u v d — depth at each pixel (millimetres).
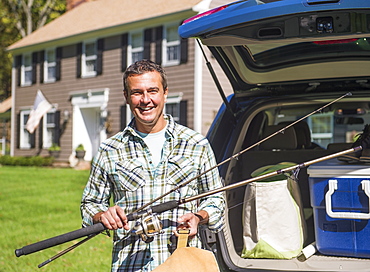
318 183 3092
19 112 22688
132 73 2490
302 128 4391
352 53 3186
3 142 25438
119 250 2533
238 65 3432
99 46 18797
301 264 3043
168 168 2527
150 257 2492
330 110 4914
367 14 2578
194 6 15367
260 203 3197
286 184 3236
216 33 2906
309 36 2729
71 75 20094
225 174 3506
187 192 2537
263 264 3092
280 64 3389
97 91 18828
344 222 3049
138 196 2508
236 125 3732
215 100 15734
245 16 2760
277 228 3178
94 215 2475
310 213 3727
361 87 3543
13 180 14125
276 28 2781
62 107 20469
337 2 2570
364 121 5020
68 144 20156
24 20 31797
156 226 2344
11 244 6395
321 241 3113
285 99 3674
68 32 20219
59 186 12516
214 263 2359
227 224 3297
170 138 2566
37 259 5676
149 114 2502
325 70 3379
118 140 2584
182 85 15820
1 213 8797
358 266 2951
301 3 2629
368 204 2936
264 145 4102
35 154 21609
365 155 3039
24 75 22672
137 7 18625
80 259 5617
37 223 7797
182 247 2365
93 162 2602
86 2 24109
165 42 16516
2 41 33406
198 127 15297
